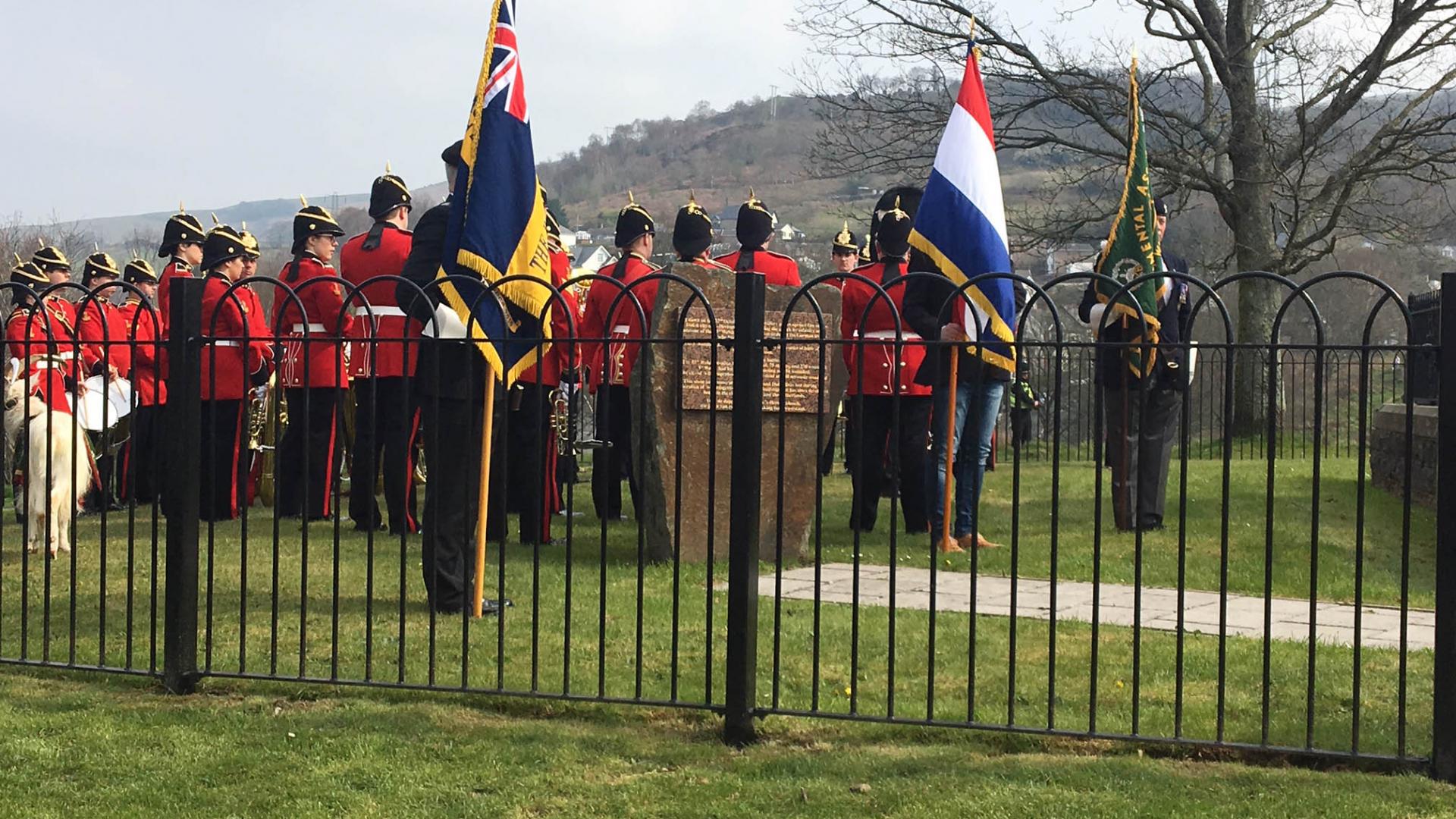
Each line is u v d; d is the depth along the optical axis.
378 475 10.61
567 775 4.62
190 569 5.68
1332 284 25.11
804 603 7.37
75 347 5.97
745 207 10.73
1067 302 25.06
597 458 10.47
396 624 6.83
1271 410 4.57
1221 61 23.66
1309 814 4.14
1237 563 8.80
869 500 10.41
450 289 6.76
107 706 5.47
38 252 13.24
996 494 12.82
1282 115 24.52
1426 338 11.50
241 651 5.62
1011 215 25.80
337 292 10.86
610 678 5.75
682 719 5.25
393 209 10.05
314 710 5.38
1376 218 24.22
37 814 4.28
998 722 5.13
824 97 25.72
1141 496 4.74
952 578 8.34
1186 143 24.64
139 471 12.52
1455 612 4.44
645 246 10.43
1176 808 4.20
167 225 12.22
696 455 8.79
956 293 4.89
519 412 9.87
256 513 11.58
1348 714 5.21
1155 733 4.96
